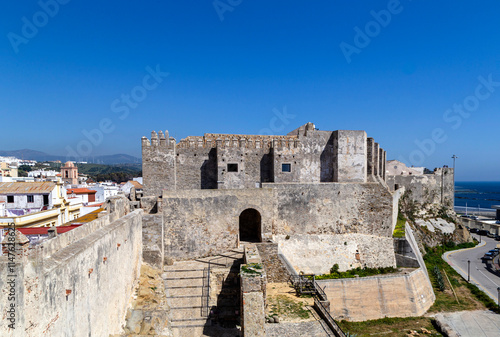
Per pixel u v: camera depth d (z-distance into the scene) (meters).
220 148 33.16
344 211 34.00
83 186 68.44
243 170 33.94
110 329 17.14
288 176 35.88
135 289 23.09
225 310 22.55
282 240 31.88
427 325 29.16
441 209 66.62
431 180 68.06
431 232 59.94
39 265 10.02
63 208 41.59
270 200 31.38
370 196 34.47
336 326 21.86
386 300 30.19
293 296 26.98
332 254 32.53
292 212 32.56
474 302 35.91
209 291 23.94
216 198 29.73
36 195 38.66
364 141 37.88
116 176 150.38
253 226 34.62
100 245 15.73
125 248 20.64
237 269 26.34
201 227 29.20
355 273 31.77
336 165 37.22
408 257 34.38
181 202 28.67
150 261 26.52
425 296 33.22
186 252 28.69
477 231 82.62
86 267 13.89
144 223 26.69
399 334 26.83
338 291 29.05
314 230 33.16
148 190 32.41
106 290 16.61
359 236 34.03
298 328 22.50
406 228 41.66
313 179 37.09
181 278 25.45
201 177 34.38
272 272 29.44
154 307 21.34
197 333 20.52
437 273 43.72
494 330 29.20
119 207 23.28
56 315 11.06
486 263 52.31
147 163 32.38
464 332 28.55
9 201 38.25
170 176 32.66
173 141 32.75
